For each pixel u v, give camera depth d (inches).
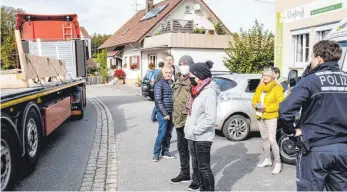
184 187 211.9
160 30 1192.2
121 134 377.1
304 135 132.5
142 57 1254.3
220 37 1052.5
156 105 260.1
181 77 221.6
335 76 131.3
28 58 252.5
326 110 128.9
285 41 635.5
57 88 315.6
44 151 298.0
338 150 126.7
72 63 566.6
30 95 227.1
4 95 183.6
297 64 605.3
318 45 135.5
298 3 592.4
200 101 179.9
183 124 214.2
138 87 1216.2
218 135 369.4
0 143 177.9
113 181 221.6
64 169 245.3
